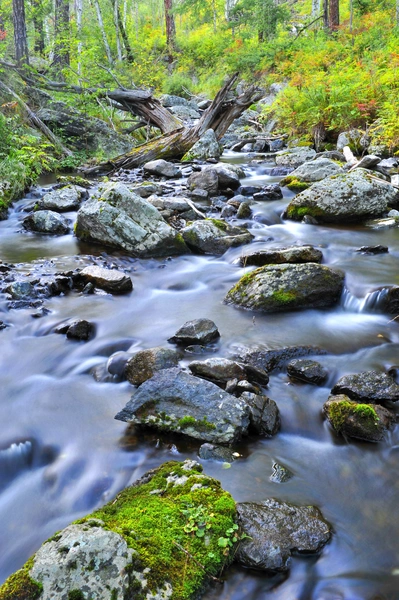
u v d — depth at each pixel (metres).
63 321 4.94
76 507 2.69
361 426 3.13
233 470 2.88
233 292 5.41
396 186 8.98
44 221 8.16
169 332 4.66
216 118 15.66
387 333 4.56
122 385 3.86
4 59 16.92
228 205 8.83
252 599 2.10
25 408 3.58
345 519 2.52
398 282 5.39
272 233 7.77
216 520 2.28
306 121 15.76
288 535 2.35
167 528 2.22
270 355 4.06
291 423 3.34
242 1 32.41
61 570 1.88
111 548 1.97
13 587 1.85
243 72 29.05
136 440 3.17
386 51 16.98
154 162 12.55
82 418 3.45
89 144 15.70
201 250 7.06
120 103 16.41
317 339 4.42
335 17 25.52
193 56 36.94
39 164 11.90
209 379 3.71
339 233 7.64
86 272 5.94
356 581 2.18
